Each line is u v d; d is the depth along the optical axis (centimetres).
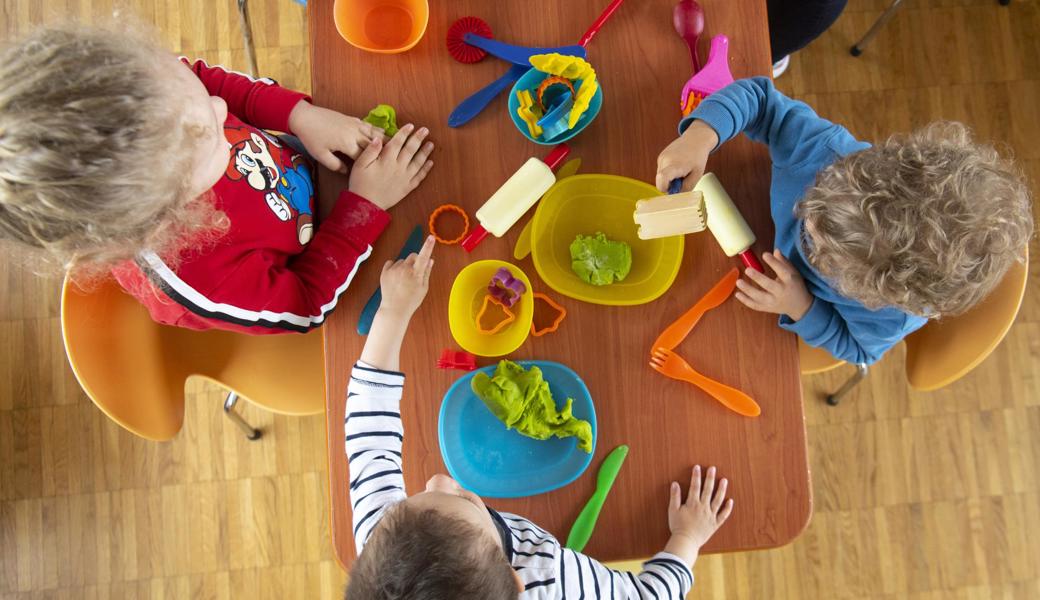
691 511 92
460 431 93
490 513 83
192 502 160
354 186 96
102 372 100
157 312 93
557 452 94
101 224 68
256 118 100
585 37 100
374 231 96
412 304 91
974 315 100
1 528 157
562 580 82
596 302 96
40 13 168
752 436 94
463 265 96
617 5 101
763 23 102
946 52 175
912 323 93
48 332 161
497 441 94
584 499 93
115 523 158
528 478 93
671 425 95
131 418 104
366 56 100
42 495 158
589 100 93
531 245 96
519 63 99
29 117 62
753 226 99
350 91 100
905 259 75
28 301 161
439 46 101
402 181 97
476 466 93
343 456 92
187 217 76
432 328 95
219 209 88
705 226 94
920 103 173
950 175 75
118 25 72
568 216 100
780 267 94
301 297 93
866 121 172
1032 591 162
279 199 96
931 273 75
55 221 67
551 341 96
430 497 70
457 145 99
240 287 90
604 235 98
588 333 96
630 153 100
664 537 93
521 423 91
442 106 100
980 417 166
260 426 162
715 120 92
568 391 94
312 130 97
